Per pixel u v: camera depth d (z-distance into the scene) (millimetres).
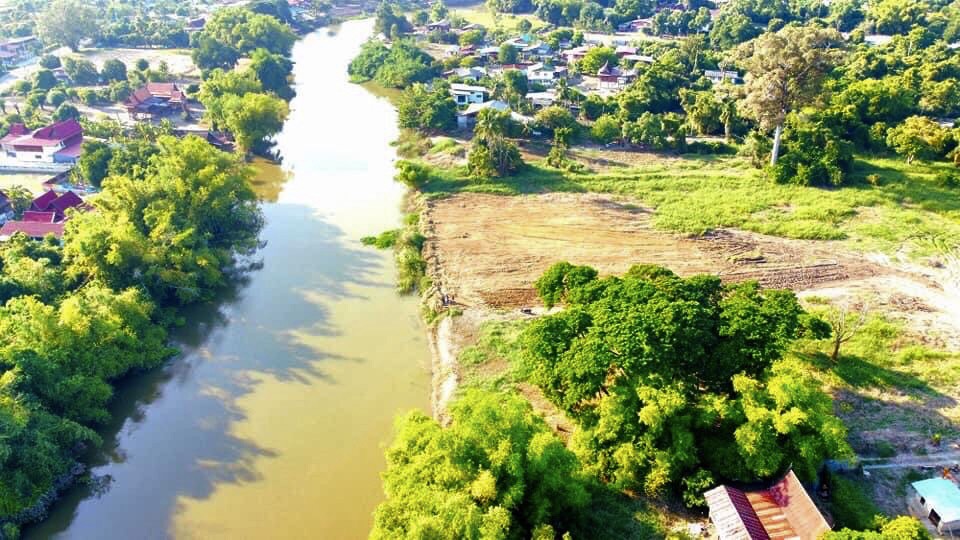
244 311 74375
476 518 38000
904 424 52375
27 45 193250
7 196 90750
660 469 45344
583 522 44688
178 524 48344
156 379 63344
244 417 58562
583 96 139875
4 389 50844
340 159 120812
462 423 44625
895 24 192750
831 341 62500
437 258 83500
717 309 52594
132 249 70938
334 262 84938
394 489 42688
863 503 43938
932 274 75125
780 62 97562
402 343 68938
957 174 97875
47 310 57719
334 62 196125
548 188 102562
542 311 71688
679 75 140875
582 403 50438
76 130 118188
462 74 164375
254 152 123250
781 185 99500
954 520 42750
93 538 47438
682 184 102188
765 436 44469
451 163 113688
